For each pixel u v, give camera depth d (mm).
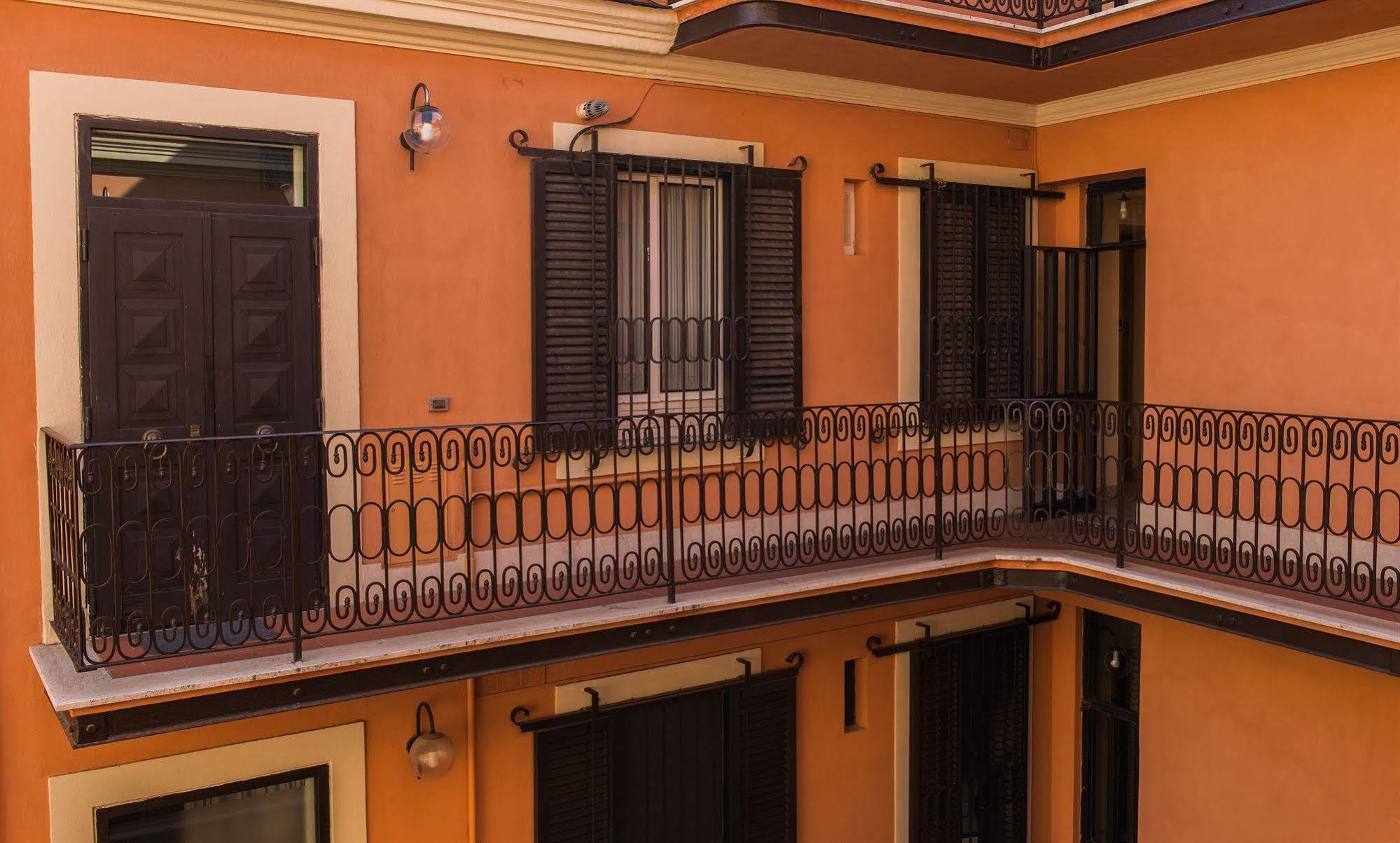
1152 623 7855
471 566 5504
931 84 7676
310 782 5895
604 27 6375
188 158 5453
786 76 7219
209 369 5469
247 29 5523
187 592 4715
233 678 4758
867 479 7805
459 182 6180
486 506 6359
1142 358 9219
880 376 7832
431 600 5570
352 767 5941
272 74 5598
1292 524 7066
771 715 7406
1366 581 6359
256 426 5609
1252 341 7238
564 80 6492
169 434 5383
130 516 5309
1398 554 6520
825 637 7656
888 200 7836
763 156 7246
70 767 5266
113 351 5234
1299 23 6238
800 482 6602
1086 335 8578
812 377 7516
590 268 6555
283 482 4949
